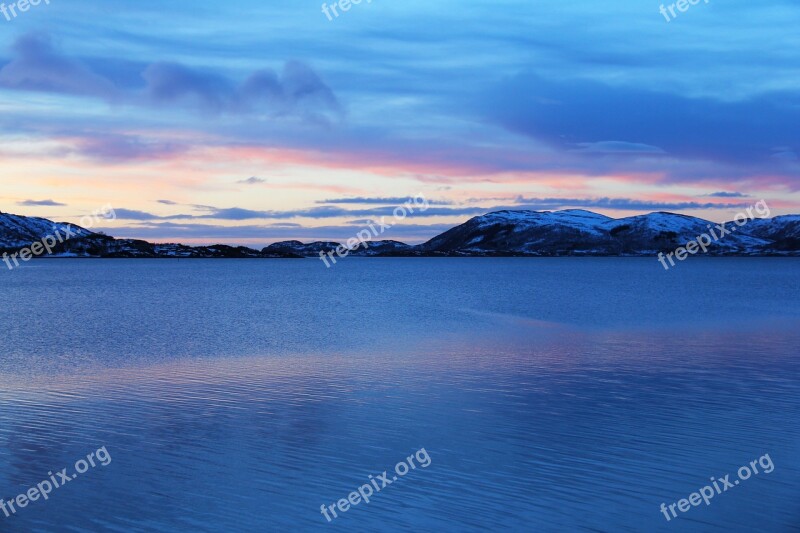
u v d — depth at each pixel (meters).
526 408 22.58
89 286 125.06
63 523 13.80
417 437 19.30
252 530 13.44
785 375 28.08
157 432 19.89
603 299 81.00
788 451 17.81
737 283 126.88
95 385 27.00
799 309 64.00
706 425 20.25
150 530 13.50
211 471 16.59
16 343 41.44
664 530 13.38
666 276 170.50
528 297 86.06
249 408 22.80
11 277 173.12
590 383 26.66
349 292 101.69
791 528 13.43
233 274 199.00
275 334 45.84
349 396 24.64
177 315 62.75
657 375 28.27
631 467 16.70
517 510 14.25
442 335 44.25
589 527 13.49
